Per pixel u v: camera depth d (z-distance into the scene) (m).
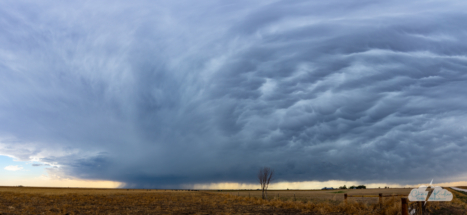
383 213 19.14
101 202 32.81
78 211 22.44
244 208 27.36
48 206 25.83
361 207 23.19
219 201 38.47
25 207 23.59
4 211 20.33
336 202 33.69
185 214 21.84
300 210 25.33
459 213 17.84
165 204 32.00
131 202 33.78
